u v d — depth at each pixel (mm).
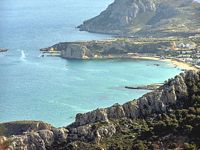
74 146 140375
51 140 148375
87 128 147125
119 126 145875
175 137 130625
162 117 143875
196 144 126000
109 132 144000
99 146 137125
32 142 147750
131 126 145125
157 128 136750
